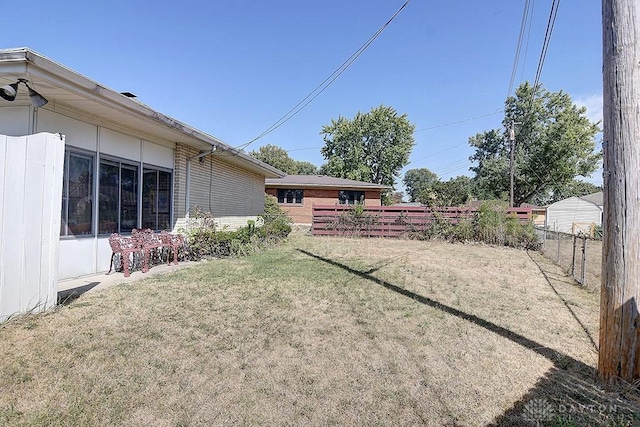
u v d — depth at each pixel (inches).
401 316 163.0
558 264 349.4
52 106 205.8
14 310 138.8
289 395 93.4
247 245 372.8
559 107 1151.6
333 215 614.2
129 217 268.4
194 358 113.2
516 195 1280.8
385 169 1466.5
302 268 278.4
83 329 132.1
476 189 1386.6
